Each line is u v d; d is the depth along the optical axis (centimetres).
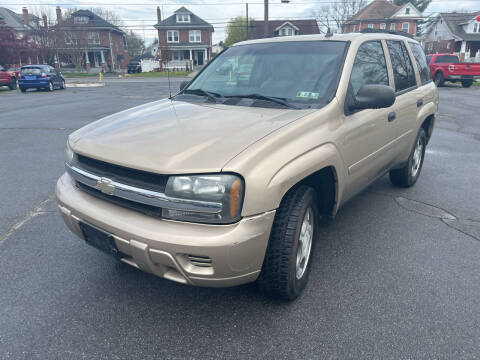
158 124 264
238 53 370
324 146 260
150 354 221
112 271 306
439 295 274
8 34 3859
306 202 246
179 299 270
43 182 523
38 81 2133
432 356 219
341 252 334
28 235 367
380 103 285
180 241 202
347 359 217
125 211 226
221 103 309
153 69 4578
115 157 226
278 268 241
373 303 265
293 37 365
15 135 848
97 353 222
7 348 225
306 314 254
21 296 273
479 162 622
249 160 210
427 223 393
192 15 5291
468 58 4394
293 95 298
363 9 5825
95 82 2927
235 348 225
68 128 935
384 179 540
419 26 6384
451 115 1111
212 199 202
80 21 5472
